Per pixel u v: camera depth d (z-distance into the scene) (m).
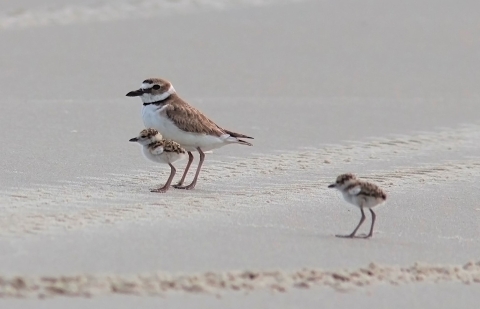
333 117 18.27
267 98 19.58
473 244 10.72
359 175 14.14
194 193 12.50
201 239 10.00
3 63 21.47
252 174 13.89
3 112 17.28
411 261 9.83
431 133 17.45
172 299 8.08
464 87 21.39
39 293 7.97
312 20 27.03
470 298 8.77
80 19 26.22
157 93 12.97
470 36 25.89
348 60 23.20
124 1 28.56
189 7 28.27
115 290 8.17
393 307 8.41
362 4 29.28
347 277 9.05
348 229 11.00
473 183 13.94
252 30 25.70
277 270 9.05
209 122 12.98
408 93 20.61
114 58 22.48
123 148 15.12
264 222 11.02
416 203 12.57
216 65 22.22
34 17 26.22
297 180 13.60
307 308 8.18
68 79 20.45
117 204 11.52
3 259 8.81
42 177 12.88
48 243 9.46
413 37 25.59
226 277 8.73
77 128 16.39
